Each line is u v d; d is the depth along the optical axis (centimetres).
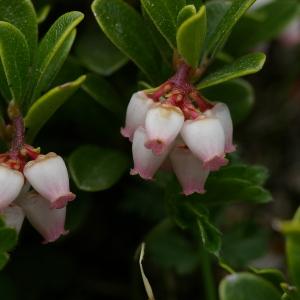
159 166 13
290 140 20
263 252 17
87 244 18
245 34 16
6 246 12
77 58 15
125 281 18
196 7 13
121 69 16
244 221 17
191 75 13
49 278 17
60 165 12
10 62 13
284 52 21
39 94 13
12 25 13
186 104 13
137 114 13
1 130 13
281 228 11
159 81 14
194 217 14
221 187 14
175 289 18
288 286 12
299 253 12
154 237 16
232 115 15
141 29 14
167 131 12
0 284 16
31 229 17
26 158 13
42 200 13
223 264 13
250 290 13
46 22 16
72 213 15
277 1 16
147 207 17
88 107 15
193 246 17
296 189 20
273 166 20
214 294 15
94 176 14
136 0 16
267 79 21
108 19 14
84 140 16
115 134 16
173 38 13
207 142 12
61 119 16
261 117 20
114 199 17
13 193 12
